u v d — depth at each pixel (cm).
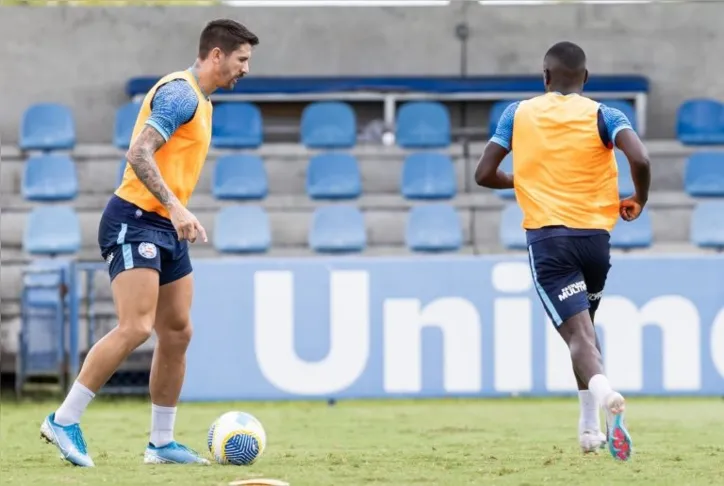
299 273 3662
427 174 4850
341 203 4844
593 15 5297
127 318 1938
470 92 5244
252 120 5000
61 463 2062
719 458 2170
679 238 4869
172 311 2006
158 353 2034
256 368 3653
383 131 5272
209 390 3650
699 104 5088
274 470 1909
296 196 4897
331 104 5056
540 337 3678
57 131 4978
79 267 4109
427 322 3672
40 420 3278
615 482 1767
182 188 1970
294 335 3653
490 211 4847
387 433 2889
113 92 5203
